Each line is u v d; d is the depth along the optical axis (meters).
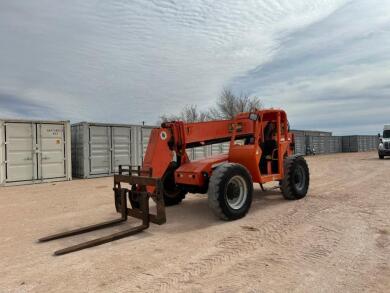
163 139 6.75
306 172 8.30
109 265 4.09
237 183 6.31
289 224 5.75
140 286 3.48
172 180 7.32
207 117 39.38
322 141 41.53
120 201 6.37
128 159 15.88
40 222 6.46
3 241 5.21
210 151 18.03
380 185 10.30
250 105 37.56
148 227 5.61
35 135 12.89
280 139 7.55
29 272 3.93
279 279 3.57
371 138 54.31
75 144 15.31
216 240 4.98
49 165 13.23
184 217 6.51
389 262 3.98
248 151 6.78
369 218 6.04
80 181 13.41
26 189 11.21
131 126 15.97
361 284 3.42
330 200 7.85
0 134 12.06
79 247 4.66
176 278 3.66
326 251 4.39
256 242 4.84
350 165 19.23
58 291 3.42
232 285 3.45
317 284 3.44
